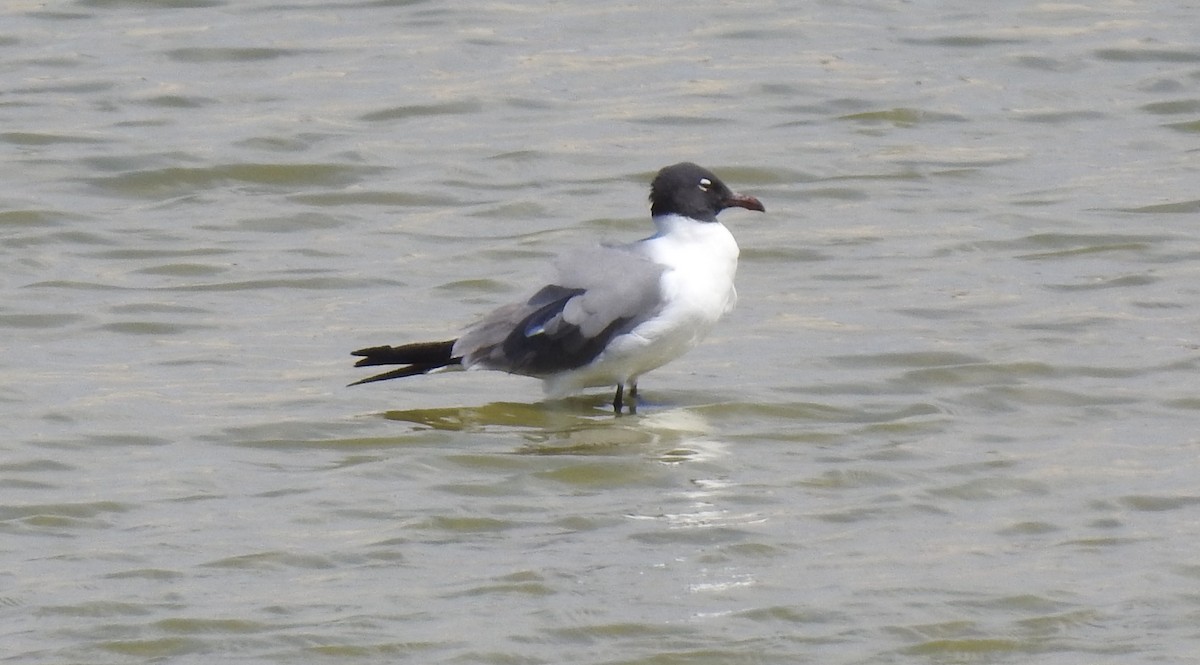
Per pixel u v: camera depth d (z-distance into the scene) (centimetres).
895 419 1464
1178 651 1064
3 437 1416
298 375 1573
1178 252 1883
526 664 1049
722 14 2741
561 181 2159
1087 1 2795
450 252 1934
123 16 2728
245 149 2241
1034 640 1080
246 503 1289
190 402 1501
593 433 1436
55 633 1082
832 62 2552
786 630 1091
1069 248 1906
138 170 2162
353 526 1245
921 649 1069
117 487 1321
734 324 1709
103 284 1820
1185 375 1545
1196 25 2673
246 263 1894
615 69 2525
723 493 1307
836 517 1262
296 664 1049
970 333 1662
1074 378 1544
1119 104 2405
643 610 1113
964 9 2767
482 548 1208
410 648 1065
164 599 1127
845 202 2089
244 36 2642
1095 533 1233
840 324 1700
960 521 1258
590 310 1453
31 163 2186
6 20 2700
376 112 2369
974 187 2122
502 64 2544
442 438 1422
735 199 1491
